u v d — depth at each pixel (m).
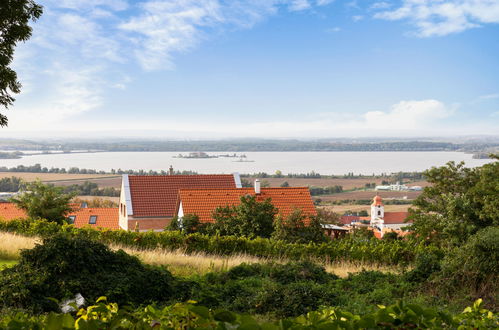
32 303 8.91
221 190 34.44
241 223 27.02
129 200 38.84
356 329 3.27
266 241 22.67
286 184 128.25
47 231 23.72
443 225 27.64
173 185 40.94
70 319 3.09
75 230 23.55
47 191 30.53
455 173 31.02
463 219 27.22
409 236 30.88
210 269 15.78
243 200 27.31
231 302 11.02
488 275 11.09
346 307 10.17
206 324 3.13
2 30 15.84
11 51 16.08
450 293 11.32
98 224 49.59
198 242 22.75
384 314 3.34
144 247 22.80
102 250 11.04
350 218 100.12
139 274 10.81
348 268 20.20
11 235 21.53
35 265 10.09
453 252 12.68
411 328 3.34
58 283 9.63
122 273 10.82
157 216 38.25
